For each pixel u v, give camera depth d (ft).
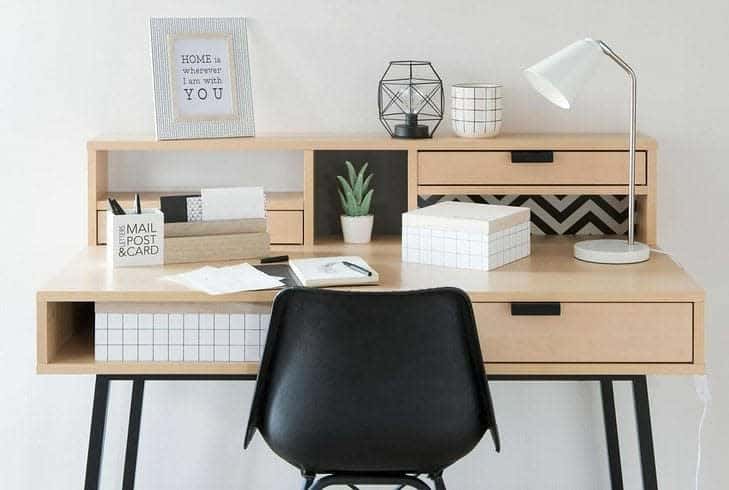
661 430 9.99
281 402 7.18
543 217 9.70
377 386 7.06
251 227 8.61
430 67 9.50
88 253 8.83
